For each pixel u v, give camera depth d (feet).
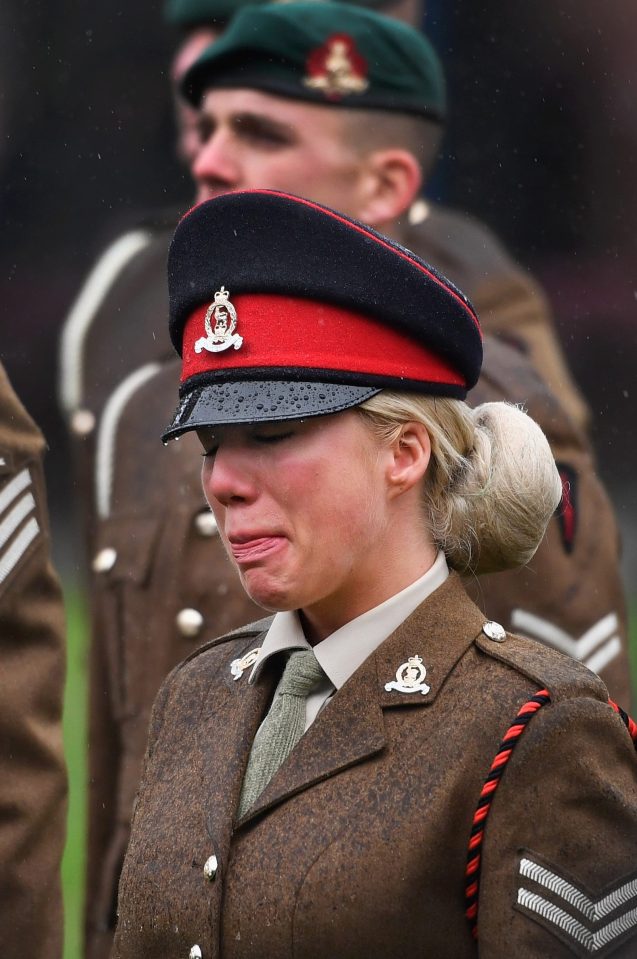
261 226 21.80
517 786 20.29
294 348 21.50
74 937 55.16
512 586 36.14
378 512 21.63
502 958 19.76
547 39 101.24
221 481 21.39
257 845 21.13
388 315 21.48
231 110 39.65
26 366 126.93
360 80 39.50
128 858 22.84
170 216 46.70
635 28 106.93
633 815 20.44
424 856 20.27
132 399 42.98
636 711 44.09
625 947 20.12
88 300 46.03
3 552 33.04
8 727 32.71
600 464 134.72
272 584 21.33
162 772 23.44
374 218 40.34
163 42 97.45
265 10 39.42
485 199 76.69
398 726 21.31
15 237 114.32
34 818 32.89
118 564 41.06
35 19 101.81
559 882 19.98
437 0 72.38
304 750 21.48
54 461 129.59
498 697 21.08
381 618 22.06
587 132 109.19
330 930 20.25
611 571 37.70
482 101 78.74
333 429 21.26
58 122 105.09
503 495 22.20
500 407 23.06
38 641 33.63
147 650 40.40
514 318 42.75
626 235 116.78
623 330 125.80
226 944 20.94
